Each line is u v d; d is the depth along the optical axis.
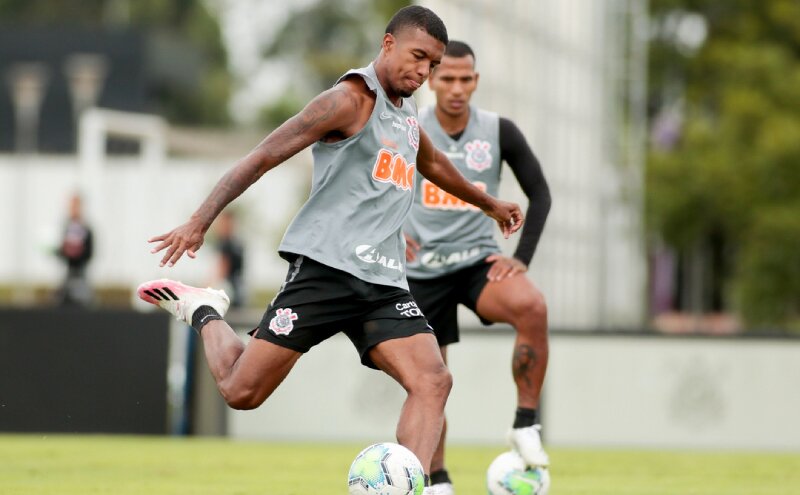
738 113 116.88
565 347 50.31
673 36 141.88
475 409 49.59
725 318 120.31
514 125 27.45
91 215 76.81
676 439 49.78
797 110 117.31
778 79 118.38
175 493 28.45
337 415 49.62
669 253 122.00
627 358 50.06
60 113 168.62
